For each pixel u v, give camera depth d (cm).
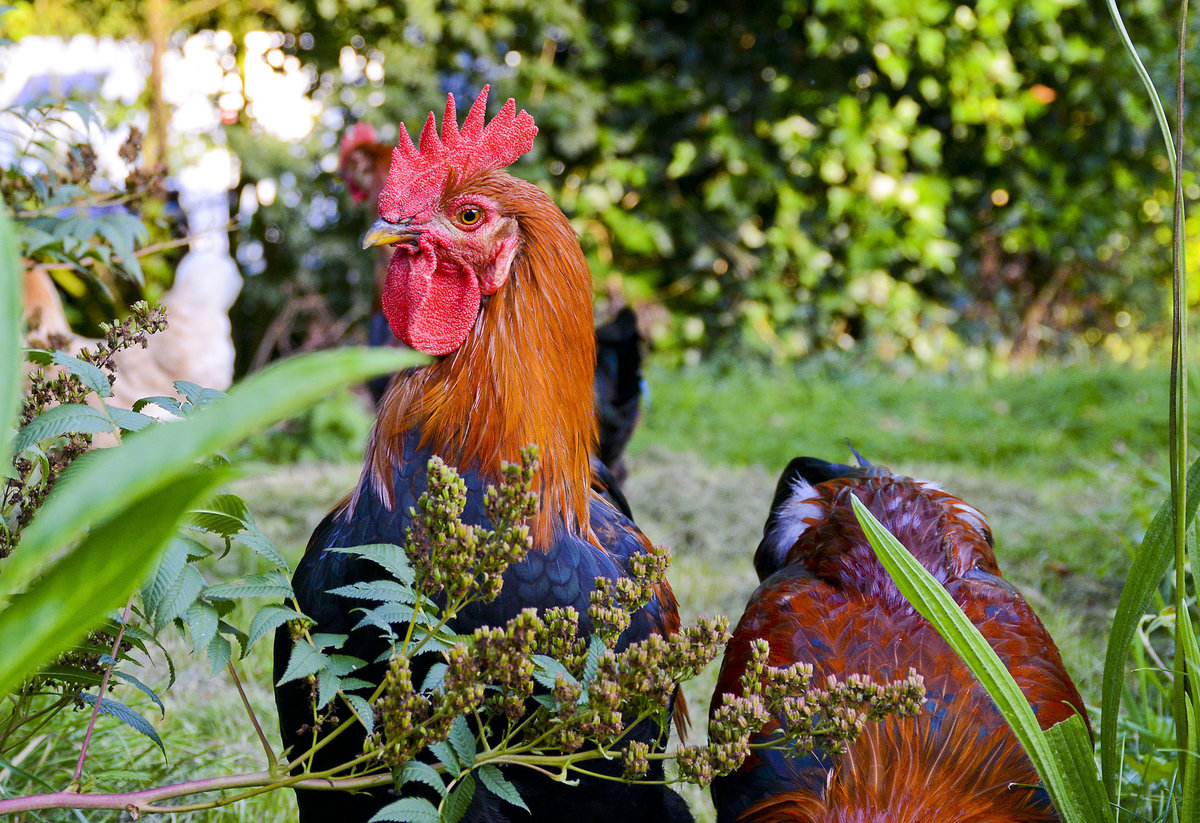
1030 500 645
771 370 1066
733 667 245
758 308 1085
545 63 1026
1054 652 248
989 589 258
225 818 273
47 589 83
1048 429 863
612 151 1080
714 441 870
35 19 850
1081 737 184
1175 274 183
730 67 1091
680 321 1080
